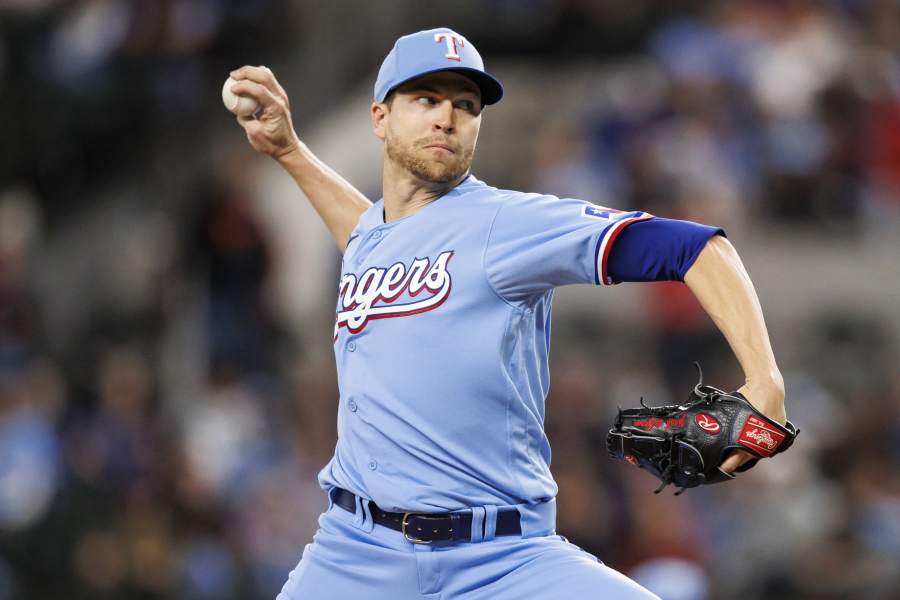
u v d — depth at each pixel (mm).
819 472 35469
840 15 50469
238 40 50656
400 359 13609
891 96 47188
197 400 42156
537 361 13922
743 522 34000
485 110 52312
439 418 13469
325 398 39438
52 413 38031
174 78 49656
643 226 12586
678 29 50594
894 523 33531
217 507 36094
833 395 39375
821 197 45062
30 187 49219
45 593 33344
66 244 47938
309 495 37344
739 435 12039
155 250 46156
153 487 35531
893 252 43906
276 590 35250
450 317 13422
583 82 53031
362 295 14039
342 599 14016
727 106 46719
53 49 49438
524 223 13328
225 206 44188
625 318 41344
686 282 12336
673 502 34125
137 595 33625
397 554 13656
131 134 49531
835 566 32281
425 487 13484
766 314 43062
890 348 41656
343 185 16828
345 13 53875
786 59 47594
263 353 42844
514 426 13625
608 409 38094
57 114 48844
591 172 45531
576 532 33344
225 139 49031
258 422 39531
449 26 55656
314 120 52125
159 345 43375
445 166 13875
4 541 33500
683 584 22109
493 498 13539
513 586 13352
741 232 44062
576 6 54656
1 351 42281
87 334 43938
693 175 43875
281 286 46250
